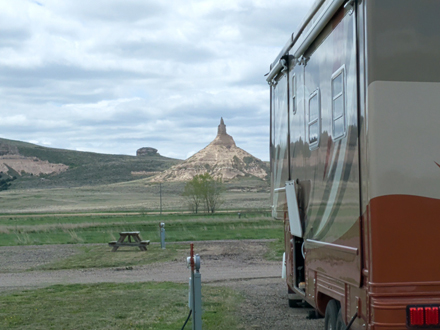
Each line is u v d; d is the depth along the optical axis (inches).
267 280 552.7
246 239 1063.0
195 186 3750.0
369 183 169.3
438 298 165.2
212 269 660.7
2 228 1443.2
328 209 218.2
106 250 907.4
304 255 283.6
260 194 7126.0
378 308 164.4
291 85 297.6
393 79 168.7
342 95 197.8
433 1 170.2
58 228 1493.6
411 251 166.1
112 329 323.6
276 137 355.3
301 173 273.3
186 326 329.4
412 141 168.1
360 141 178.2
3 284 561.3
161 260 765.3
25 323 343.3
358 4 180.2
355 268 182.9
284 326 331.0
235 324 337.1
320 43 232.2
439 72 169.5
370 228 168.6
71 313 374.9
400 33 169.8
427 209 167.0
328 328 233.9
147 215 2896.2
